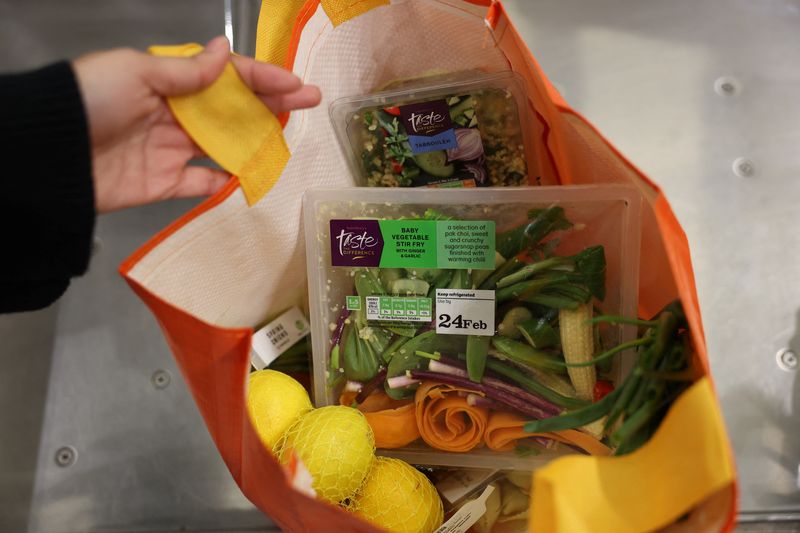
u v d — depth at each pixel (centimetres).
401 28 60
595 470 39
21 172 42
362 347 58
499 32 54
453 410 57
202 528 67
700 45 84
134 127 51
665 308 51
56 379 75
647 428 46
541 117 58
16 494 70
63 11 85
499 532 58
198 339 41
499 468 57
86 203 45
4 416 73
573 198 54
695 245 75
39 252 46
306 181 60
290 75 51
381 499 52
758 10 85
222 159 51
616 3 86
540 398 55
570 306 54
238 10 84
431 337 57
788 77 82
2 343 76
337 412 53
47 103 41
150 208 83
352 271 58
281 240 59
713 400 37
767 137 79
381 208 57
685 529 43
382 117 60
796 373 69
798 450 66
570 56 84
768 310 72
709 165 78
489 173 62
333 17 57
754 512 64
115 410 74
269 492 46
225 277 55
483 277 56
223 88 50
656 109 81
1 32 85
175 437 72
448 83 59
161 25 85
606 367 54
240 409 44
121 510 69
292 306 66
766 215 76
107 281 80
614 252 55
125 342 77
